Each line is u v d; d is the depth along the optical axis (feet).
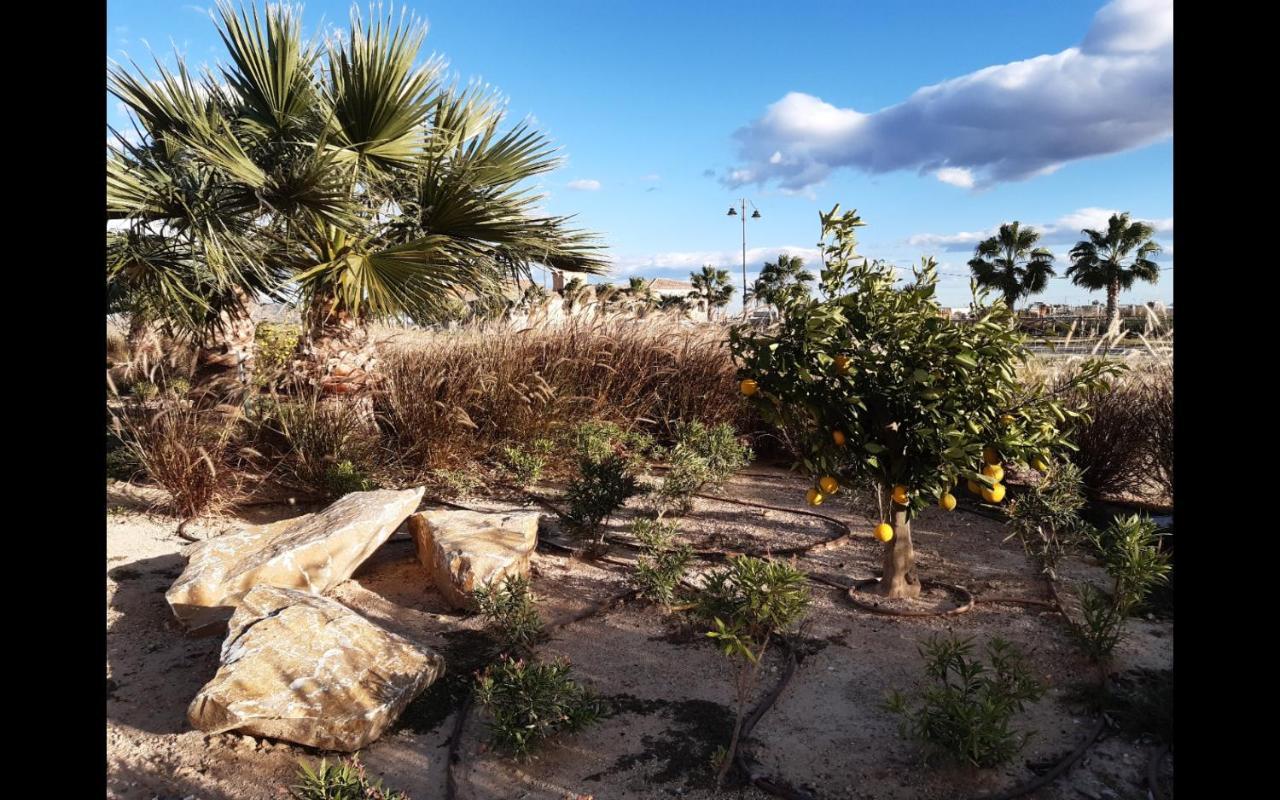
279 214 20.75
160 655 11.44
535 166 23.61
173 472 17.81
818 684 10.62
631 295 28.60
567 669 9.46
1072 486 14.40
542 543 16.43
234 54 22.03
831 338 11.80
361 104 21.54
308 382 21.80
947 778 8.49
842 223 12.12
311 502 19.38
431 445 21.30
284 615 10.56
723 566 15.20
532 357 24.26
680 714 9.89
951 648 9.63
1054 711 9.86
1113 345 20.75
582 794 8.30
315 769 8.68
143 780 8.51
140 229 19.65
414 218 21.81
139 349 22.41
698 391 25.67
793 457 24.54
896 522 13.47
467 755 9.02
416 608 13.32
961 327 11.50
